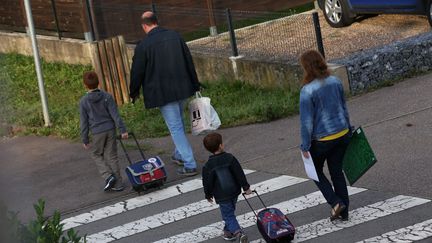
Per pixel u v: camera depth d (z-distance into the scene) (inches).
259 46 920.9
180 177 666.2
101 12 1087.6
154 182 630.5
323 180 524.1
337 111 503.8
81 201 644.7
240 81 918.4
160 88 652.7
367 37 973.8
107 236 568.1
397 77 824.9
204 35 1069.1
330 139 503.2
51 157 762.2
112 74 926.4
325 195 522.0
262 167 660.7
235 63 917.8
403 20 1021.8
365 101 779.4
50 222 398.9
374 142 665.6
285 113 784.9
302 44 880.3
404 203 540.1
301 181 614.2
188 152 663.1
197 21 1073.5
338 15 1035.3
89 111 641.0
